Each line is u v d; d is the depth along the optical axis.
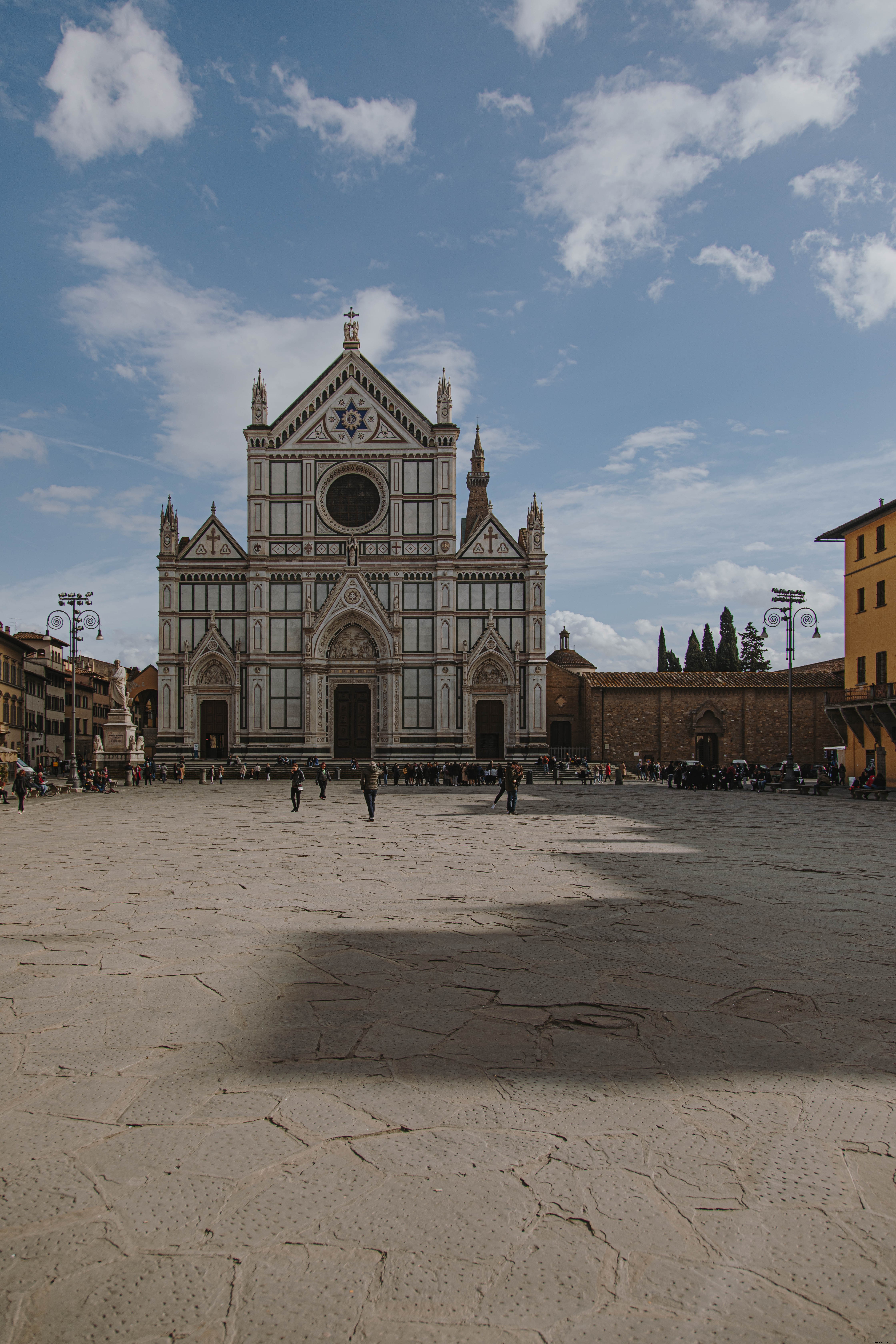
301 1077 7.35
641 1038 8.29
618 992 9.74
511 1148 6.14
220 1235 5.17
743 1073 7.45
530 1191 5.61
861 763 62.28
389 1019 8.81
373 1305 4.60
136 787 64.94
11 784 62.31
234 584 78.81
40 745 100.44
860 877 18.00
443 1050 7.96
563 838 26.22
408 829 29.59
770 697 80.88
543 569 78.38
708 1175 5.79
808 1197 5.53
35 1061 7.68
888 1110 6.73
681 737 80.62
